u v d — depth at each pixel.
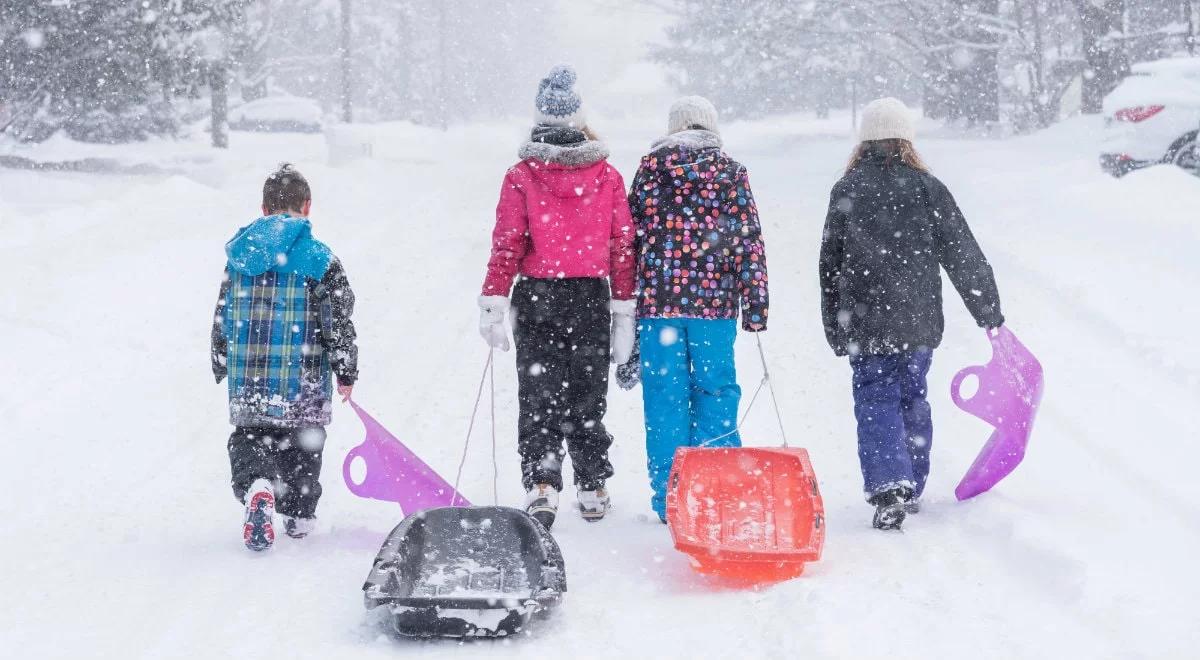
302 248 4.72
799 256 11.49
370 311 9.55
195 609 3.90
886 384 5.00
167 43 21.77
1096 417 6.15
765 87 57.88
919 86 51.81
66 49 21.11
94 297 9.19
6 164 24.31
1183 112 14.77
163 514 5.17
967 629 3.61
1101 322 7.96
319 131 50.88
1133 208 11.88
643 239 5.15
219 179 22.28
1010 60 37.59
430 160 29.31
